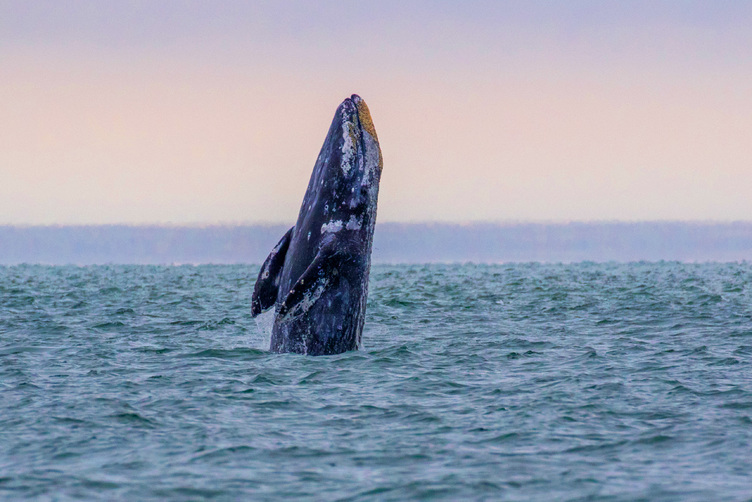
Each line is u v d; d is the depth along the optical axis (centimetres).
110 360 7100
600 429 4812
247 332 9025
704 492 3731
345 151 6775
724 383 5994
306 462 4216
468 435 4712
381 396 5700
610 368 6688
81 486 3841
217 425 4922
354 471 4078
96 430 4778
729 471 4025
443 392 5841
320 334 6994
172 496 3728
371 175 6838
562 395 5681
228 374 6431
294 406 5416
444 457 4294
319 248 6731
